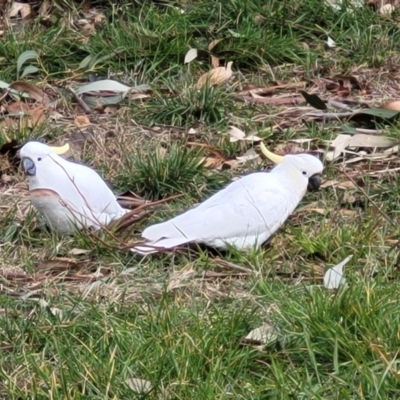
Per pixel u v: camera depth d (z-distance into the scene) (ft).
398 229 31.68
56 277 29.27
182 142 38.45
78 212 31.19
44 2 48.65
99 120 40.70
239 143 38.47
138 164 36.14
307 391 22.84
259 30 46.06
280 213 30.83
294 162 31.40
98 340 25.13
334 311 25.55
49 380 23.48
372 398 22.54
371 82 44.55
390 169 36.45
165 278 28.91
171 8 47.62
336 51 46.32
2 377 23.97
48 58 44.98
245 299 27.37
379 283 27.40
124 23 46.11
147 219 32.91
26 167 31.19
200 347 24.43
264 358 24.86
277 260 30.42
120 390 23.17
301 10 47.70
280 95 43.16
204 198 34.91
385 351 23.98
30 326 26.02
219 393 23.00
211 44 44.78
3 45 44.91
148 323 25.76
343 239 31.01
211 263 29.60
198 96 40.73
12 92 42.34
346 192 34.81
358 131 39.40
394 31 47.42
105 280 28.94
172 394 22.95
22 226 32.22
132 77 43.86
